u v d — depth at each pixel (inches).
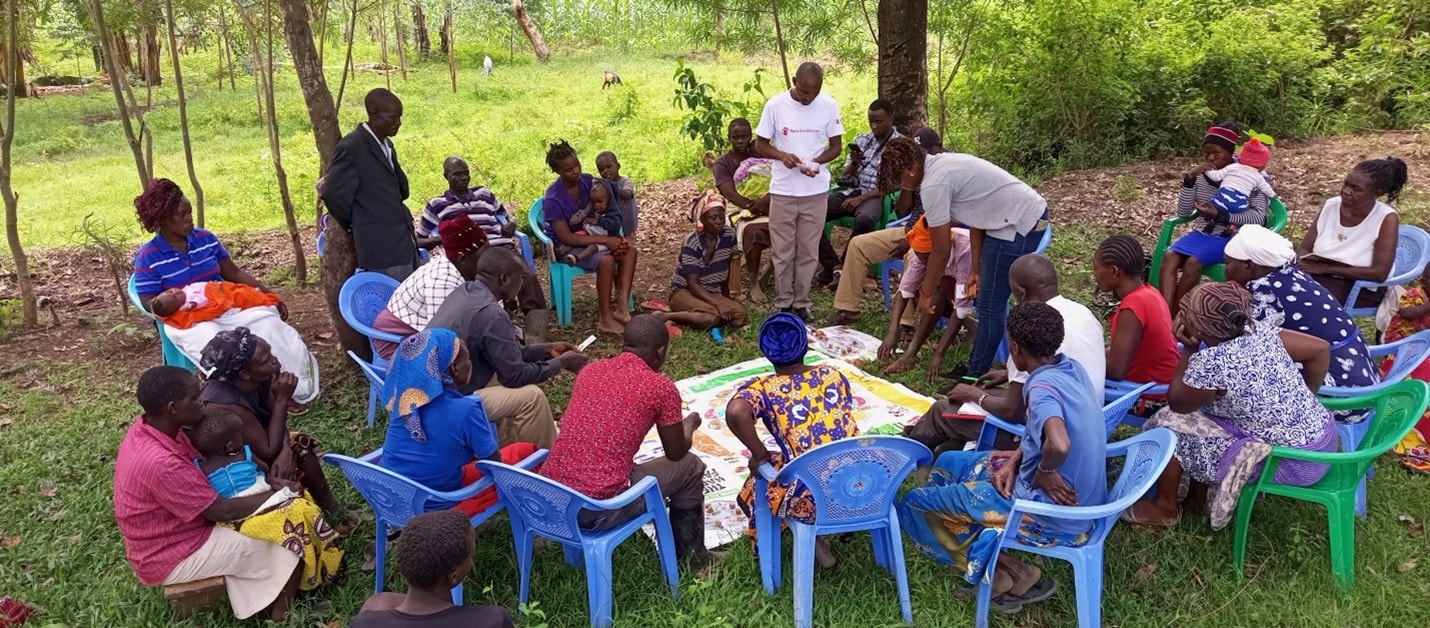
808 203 250.7
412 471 142.7
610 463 138.9
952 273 227.9
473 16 1105.4
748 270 293.3
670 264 323.9
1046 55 402.3
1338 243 211.8
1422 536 157.2
